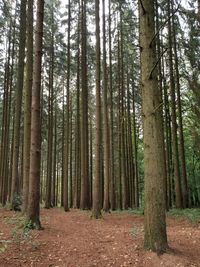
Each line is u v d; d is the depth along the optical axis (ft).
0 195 89.20
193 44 56.24
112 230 34.94
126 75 95.45
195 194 102.32
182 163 69.97
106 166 63.26
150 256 22.71
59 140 121.29
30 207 32.96
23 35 57.31
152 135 24.41
